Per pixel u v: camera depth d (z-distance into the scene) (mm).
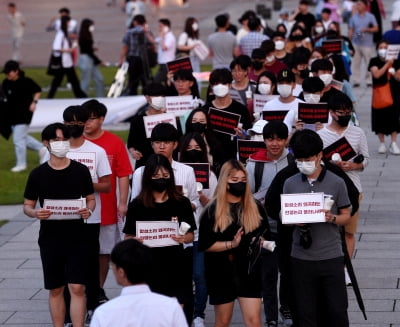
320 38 27125
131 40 31547
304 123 13922
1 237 17156
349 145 12359
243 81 17062
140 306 7559
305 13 33500
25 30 54312
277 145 11836
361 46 32812
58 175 11352
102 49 46969
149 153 14320
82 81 33406
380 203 18344
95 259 12070
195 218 11812
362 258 15023
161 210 10508
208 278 10625
